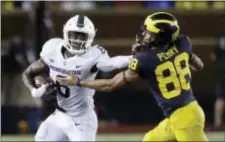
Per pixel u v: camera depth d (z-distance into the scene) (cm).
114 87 1772
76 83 1791
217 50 3578
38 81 1878
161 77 1745
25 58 3544
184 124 1734
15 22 3806
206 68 3706
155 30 1731
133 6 3759
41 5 3150
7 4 3734
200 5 3769
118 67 1828
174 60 1753
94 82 1778
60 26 3659
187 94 1755
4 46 3712
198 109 1753
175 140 1795
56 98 1881
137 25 3788
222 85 3469
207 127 3441
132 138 3256
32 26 3422
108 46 3759
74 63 1831
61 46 1853
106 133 3453
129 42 3775
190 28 3778
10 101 3478
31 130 3434
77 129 1862
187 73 1769
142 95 3588
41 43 3153
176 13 3744
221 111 3475
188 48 1794
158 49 1747
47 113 3084
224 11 3781
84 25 1795
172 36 1748
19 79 3503
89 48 1850
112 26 3791
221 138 3188
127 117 3562
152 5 3744
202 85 3706
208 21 3788
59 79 1806
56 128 1886
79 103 1861
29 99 3472
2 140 3169
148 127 3519
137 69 1738
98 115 3506
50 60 1848
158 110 3581
